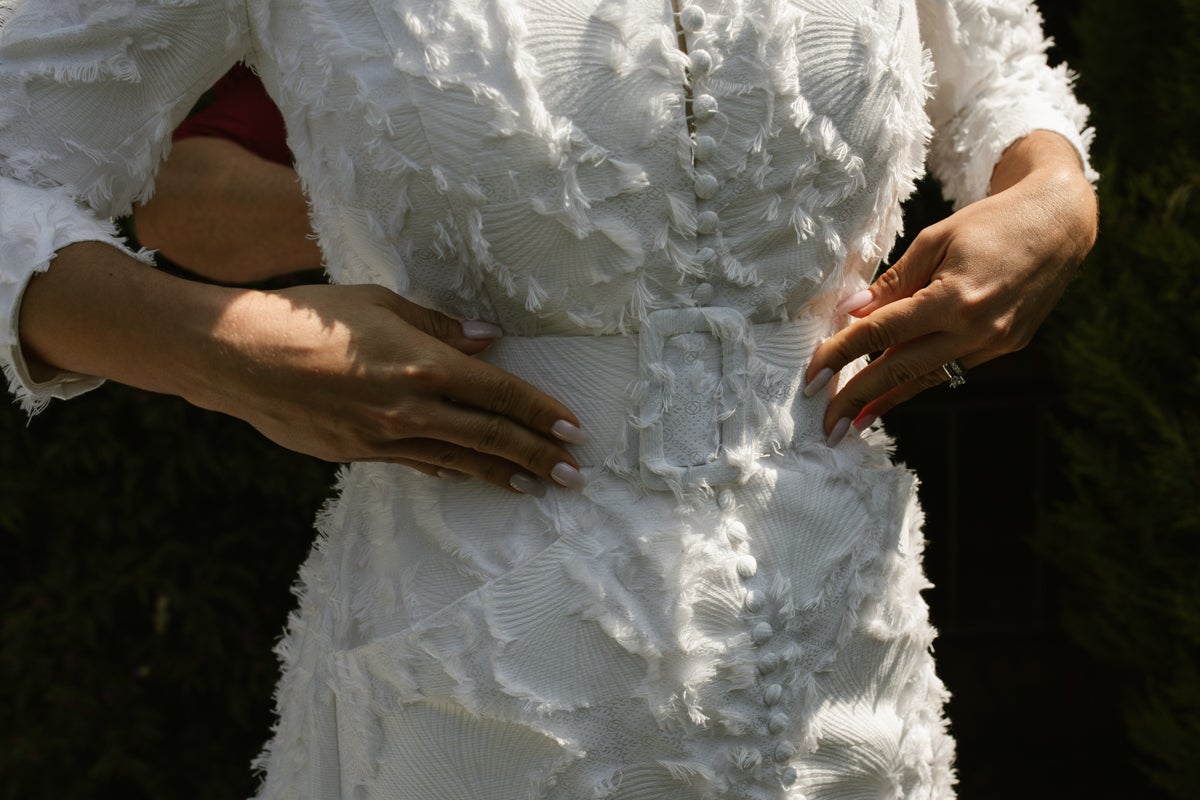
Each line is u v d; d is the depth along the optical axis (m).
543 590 0.88
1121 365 2.12
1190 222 2.07
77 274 0.85
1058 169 1.03
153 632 2.54
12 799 2.48
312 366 0.83
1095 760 3.04
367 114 0.87
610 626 0.87
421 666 0.90
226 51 0.92
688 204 0.88
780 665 0.91
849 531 0.95
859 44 0.90
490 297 0.92
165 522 2.49
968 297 0.94
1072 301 2.22
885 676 0.98
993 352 0.98
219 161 1.33
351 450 0.88
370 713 0.93
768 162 0.89
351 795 0.96
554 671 0.88
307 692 1.02
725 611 0.89
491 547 0.91
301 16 0.89
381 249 0.92
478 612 0.89
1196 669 2.18
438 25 0.85
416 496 0.95
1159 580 2.20
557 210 0.86
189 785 2.56
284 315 0.85
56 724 2.48
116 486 2.47
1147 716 2.19
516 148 0.85
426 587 0.92
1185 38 2.12
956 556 3.29
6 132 0.87
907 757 0.99
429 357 0.85
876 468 1.00
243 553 2.54
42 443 2.44
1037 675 3.22
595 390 0.91
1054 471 3.22
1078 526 2.29
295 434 0.87
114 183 0.92
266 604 2.57
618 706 0.88
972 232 0.96
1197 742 2.12
